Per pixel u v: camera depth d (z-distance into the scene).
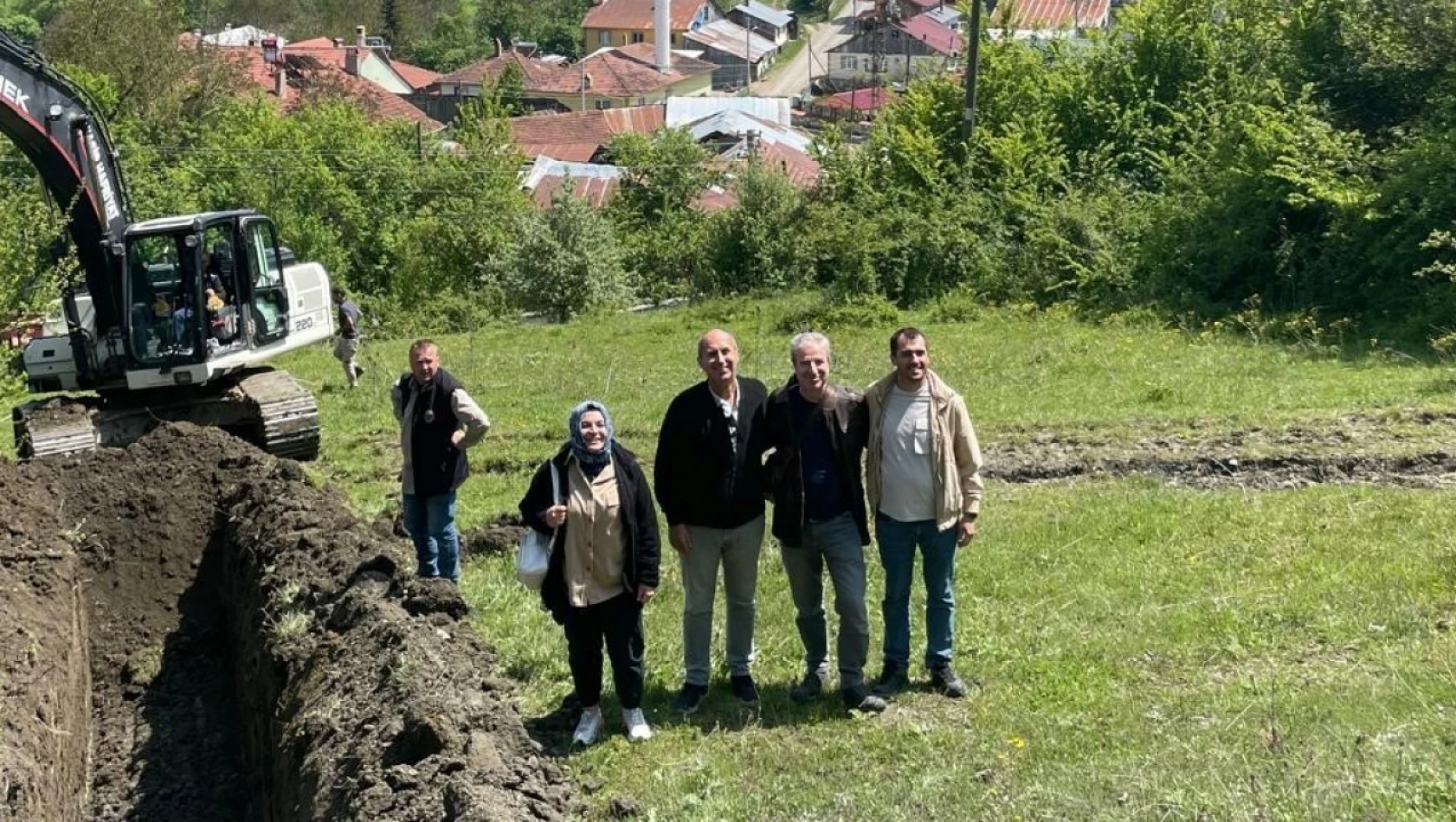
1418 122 24.61
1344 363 19.22
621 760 7.49
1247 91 28.42
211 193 39.62
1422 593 9.24
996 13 35.69
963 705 7.97
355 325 21.45
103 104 41.66
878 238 29.34
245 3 102.19
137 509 12.20
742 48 102.62
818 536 7.85
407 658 7.80
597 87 85.88
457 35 106.44
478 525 12.55
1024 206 28.62
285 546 10.34
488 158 43.06
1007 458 15.02
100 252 15.23
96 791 9.60
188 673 11.15
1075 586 10.15
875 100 57.31
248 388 16.23
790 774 7.20
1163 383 18.33
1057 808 6.35
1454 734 6.75
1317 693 7.60
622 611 7.63
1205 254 24.78
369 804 6.43
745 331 26.12
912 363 7.77
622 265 37.19
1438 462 13.84
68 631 10.17
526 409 18.70
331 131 43.22
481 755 6.76
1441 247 21.75
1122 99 31.28
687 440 7.75
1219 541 11.09
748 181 32.84
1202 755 6.83
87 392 17.14
